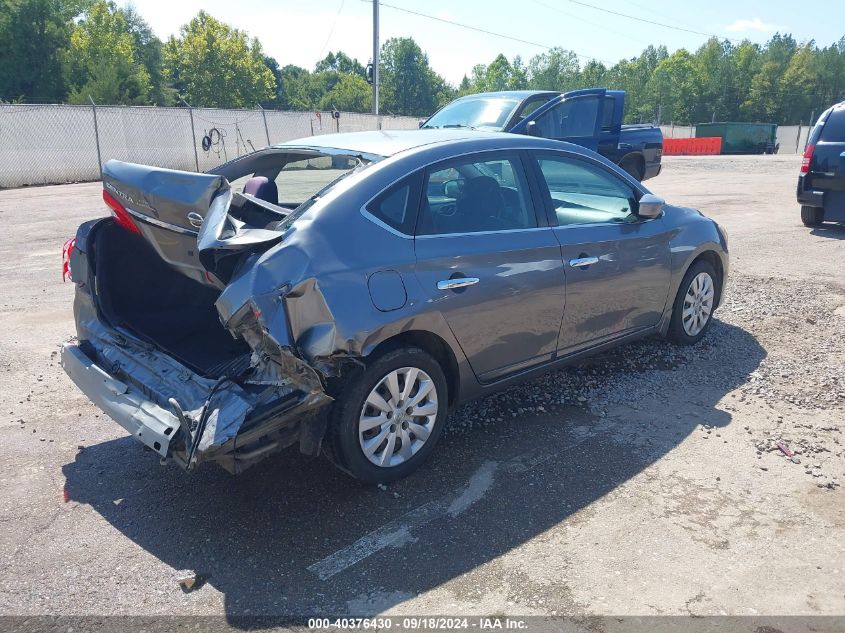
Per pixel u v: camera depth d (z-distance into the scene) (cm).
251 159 448
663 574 290
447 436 413
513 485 359
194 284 434
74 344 389
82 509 340
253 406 296
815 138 998
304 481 364
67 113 2167
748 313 642
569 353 443
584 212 451
